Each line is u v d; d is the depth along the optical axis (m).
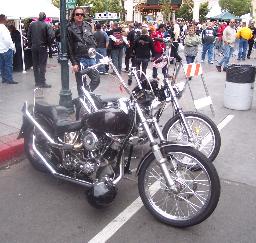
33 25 9.76
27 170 5.09
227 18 40.81
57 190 4.52
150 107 4.62
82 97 5.33
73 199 4.31
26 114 4.70
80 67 7.00
